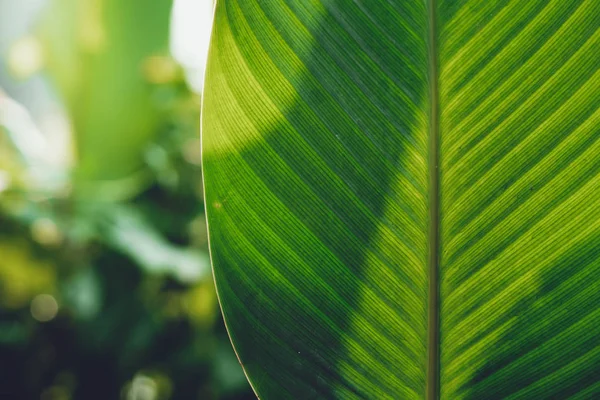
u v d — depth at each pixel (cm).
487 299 38
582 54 36
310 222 38
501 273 37
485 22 36
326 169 37
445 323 38
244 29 36
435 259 38
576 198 36
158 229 87
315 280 38
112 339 86
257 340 38
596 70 36
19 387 87
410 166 37
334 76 37
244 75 37
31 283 88
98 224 80
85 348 86
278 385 38
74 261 87
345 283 38
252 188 37
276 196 37
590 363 37
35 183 80
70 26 88
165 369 86
